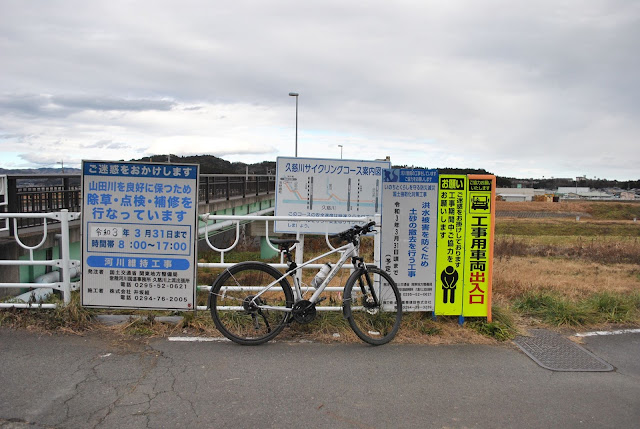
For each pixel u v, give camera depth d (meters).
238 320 4.62
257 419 3.06
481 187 4.91
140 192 4.59
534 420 3.17
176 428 2.92
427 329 4.78
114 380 3.54
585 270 13.34
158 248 4.61
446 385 3.66
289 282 4.60
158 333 4.51
